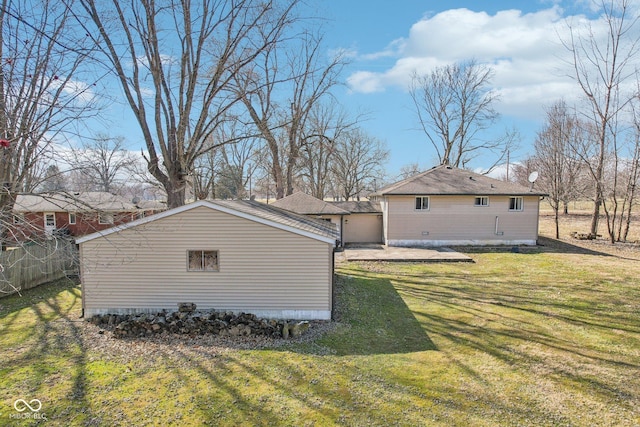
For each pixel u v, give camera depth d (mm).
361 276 14461
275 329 8234
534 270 15250
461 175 23547
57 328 8766
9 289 11844
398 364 6844
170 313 9000
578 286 12727
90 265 9414
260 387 5973
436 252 19156
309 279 9305
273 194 43031
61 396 5695
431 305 10703
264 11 13664
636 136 20703
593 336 8281
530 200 21203
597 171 23062
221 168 34844
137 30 12797
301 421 5051
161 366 6734
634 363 6926
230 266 9312
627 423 5043
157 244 9328
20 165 7223
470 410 5332
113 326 8859
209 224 9258
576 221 32969
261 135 16422
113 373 6465
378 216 23656
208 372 6500
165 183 13750
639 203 25062
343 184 41125
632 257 17859
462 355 7273
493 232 21328
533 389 5949
